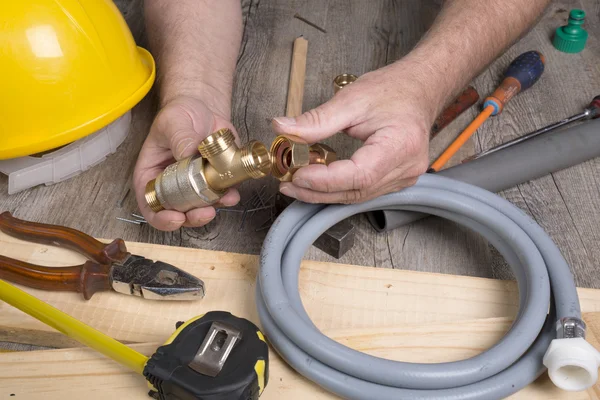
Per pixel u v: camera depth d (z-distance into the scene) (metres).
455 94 1.31
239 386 0.76
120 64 1.31
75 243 1.08
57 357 0.93
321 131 1.03
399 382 0.87
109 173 1.41
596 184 1.41
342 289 1.07
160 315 1.02
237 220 1.32
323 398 0.91
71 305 1.03
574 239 1.30
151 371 0.78
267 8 1.91
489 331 0.99
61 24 1.21
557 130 1.49
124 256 1.05
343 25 1.86
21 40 1.18
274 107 1.59
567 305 0.94
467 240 1.29
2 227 1.13
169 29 1.44
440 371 0.87
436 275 1.09
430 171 1.32
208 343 0.81
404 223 1.26
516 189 1.40
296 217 1.09
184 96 1.25
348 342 0.97
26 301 0.89
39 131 1.25
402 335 0.98
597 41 1.80
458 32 1.28
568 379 0.88
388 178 1.08
